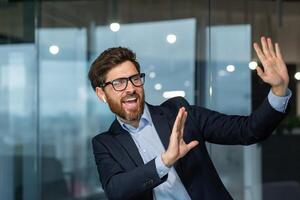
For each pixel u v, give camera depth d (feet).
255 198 12.09
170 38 12.85
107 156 4.27
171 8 12.89
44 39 14.03
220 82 12.05
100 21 13.96
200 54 12.43
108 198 4.05
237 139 4.24
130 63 4.13
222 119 4.39
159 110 4.58
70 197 14.07
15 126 13.88
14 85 13.85
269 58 4.05
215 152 11.78
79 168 14.08
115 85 4.08
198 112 4.57
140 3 13.32
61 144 14.19
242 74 11.86
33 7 13.88
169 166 3.75
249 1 11.94
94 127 14.08
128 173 3.86
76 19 14.28
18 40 13.84
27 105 13.92
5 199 13.85
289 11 12.01
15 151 13.91
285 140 12.16
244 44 11.91
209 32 12.17
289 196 12.15
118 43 13.69
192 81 12.50
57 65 14.05
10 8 13.73
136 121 4.29
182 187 4.23
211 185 4.27
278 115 3.99
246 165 11.98
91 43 14.07
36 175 13.97
